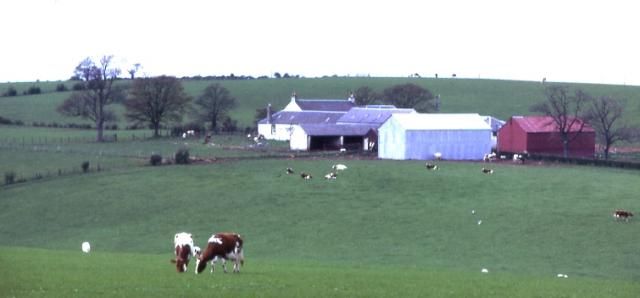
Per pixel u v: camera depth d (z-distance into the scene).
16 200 98.94
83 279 43.84
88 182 109.12
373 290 42.34
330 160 137.00
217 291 40.12
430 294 41.56
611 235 78.31
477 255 72.00
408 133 147.50
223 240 47.31
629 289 48.25
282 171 118.56
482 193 99.81
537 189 102.19
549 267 67.00
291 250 74.75
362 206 93.31
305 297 39.19
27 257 56.56
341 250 74.56
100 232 84.38
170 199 98.62
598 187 103.44
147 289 40.53
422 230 81.94
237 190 103.31
